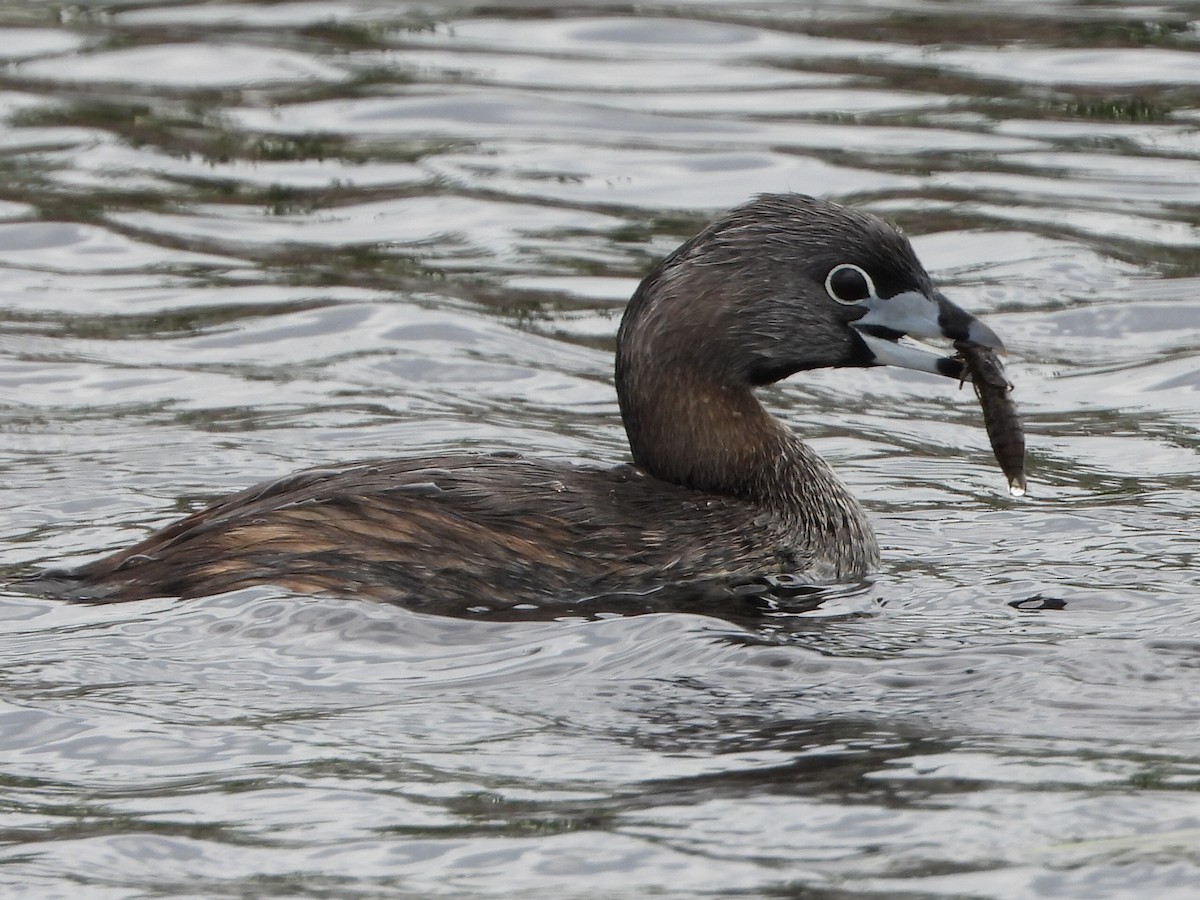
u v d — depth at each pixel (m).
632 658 10.70
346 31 28.91
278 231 21.36
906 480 15.13
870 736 9.59
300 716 9.97
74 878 8.28
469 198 22.25
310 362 17.78
